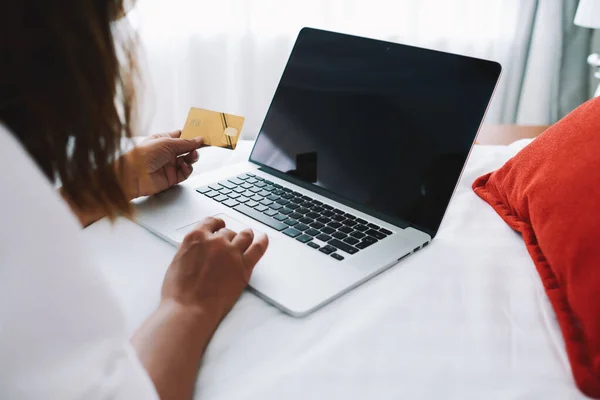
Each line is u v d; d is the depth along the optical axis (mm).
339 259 680
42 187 325
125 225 766
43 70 365
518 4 2109
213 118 910
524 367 515
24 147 390
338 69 930
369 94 883
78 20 362
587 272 577
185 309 534
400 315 582
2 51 344
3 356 309
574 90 2238
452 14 2131
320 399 473
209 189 880
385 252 701
